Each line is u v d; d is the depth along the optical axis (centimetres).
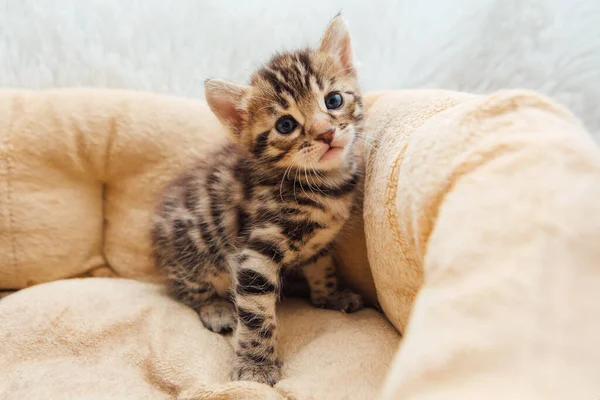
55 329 29
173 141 37
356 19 42
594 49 37
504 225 17
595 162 17
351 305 31
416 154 23
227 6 44
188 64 45
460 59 40
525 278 15
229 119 31
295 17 44
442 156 21
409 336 16
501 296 14
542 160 18
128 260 37
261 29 44
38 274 36
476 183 19
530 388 12
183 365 27
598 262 14
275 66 30
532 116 20
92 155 36
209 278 33
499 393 12
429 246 19
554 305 14
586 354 13
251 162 31
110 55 45
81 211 37
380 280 27
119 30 44
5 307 30
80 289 32
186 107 38
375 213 27
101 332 29
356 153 31
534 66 38
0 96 37
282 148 29
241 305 28
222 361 28
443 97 27
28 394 26
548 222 16
